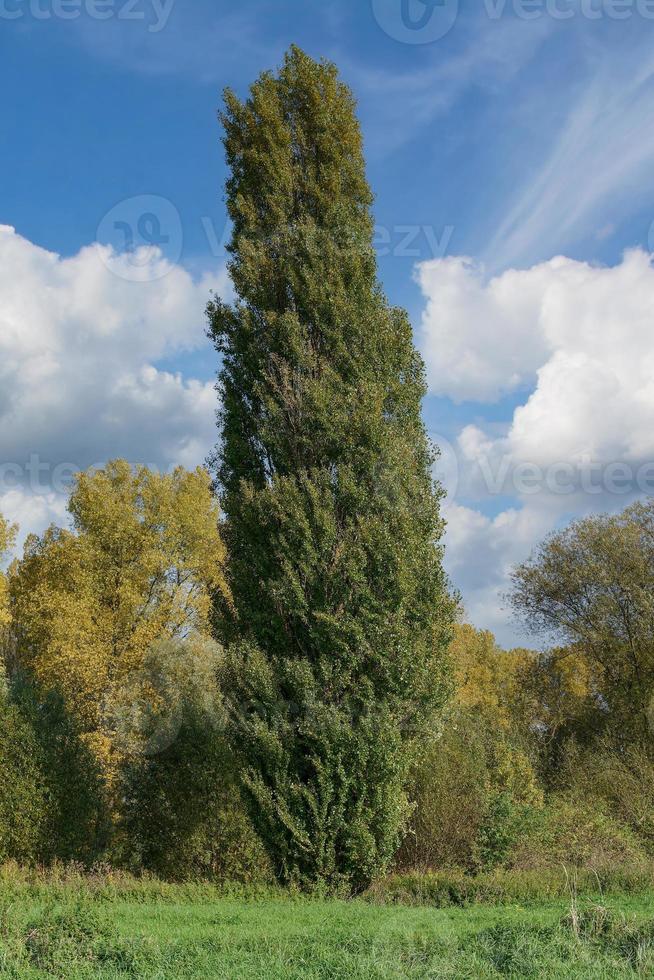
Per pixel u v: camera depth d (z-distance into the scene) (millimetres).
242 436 14391
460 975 6266
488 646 40781
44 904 9062
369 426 13234
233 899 11375
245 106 16156
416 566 12859
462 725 18000
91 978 6219
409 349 14523
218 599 13883
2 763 14195
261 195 15656
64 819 14586
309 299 14258
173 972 6438
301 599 12656
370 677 12602
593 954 6887
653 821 17609
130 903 10664
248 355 14531
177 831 14742
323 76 16062
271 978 6203
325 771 12195
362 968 6363
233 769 14547
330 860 12133
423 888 11867
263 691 12570
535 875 12531
